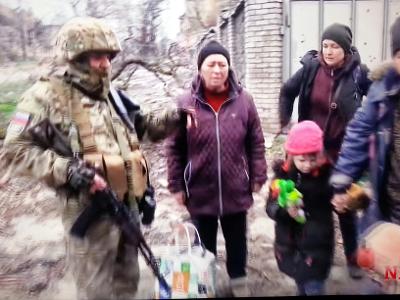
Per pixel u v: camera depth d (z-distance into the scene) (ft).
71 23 5.66
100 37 5.53
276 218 6.93
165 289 6.39
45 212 7.85
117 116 5.90
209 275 6.54
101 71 5.63
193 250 6.58
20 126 5.41
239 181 6.72
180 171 6.88
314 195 6.75
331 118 7.26
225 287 6.97
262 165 6.84
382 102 6.44
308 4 7.89
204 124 6.52
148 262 6.44
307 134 6.57
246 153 6.89
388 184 6.68
